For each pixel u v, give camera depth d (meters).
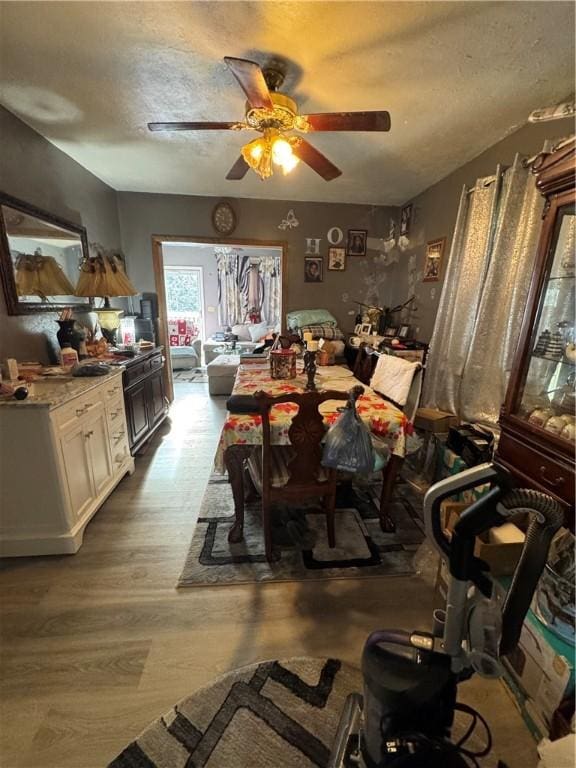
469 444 2.19
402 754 0.79
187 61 1.74
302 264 4.29
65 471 1.89
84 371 2.29
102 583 1.74
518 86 1.89
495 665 0.77
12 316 2.25
